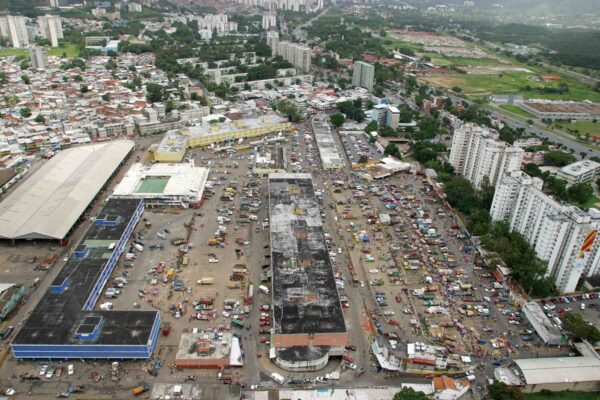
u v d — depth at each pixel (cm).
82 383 17825
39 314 19738
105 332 19050
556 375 18375
